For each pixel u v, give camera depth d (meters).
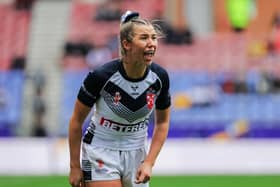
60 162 40.59
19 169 40.62
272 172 40.56
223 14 56.47
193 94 49.66
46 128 48.31
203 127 48.09
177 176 38.47
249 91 50.22
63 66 53.09
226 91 50.12
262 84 50.47
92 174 13.96
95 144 14.03
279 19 56.31
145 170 13.77
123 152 14.03
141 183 13.88
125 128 13.90
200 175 39.00
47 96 50.03
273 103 49.66
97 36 55.38
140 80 13.48
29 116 48.69
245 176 38.41
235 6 56.31
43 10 58.00
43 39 55.78
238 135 47.50
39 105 49.03
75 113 13.73
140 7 57.19
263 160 41.09
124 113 13.62
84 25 56.56
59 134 48.09
